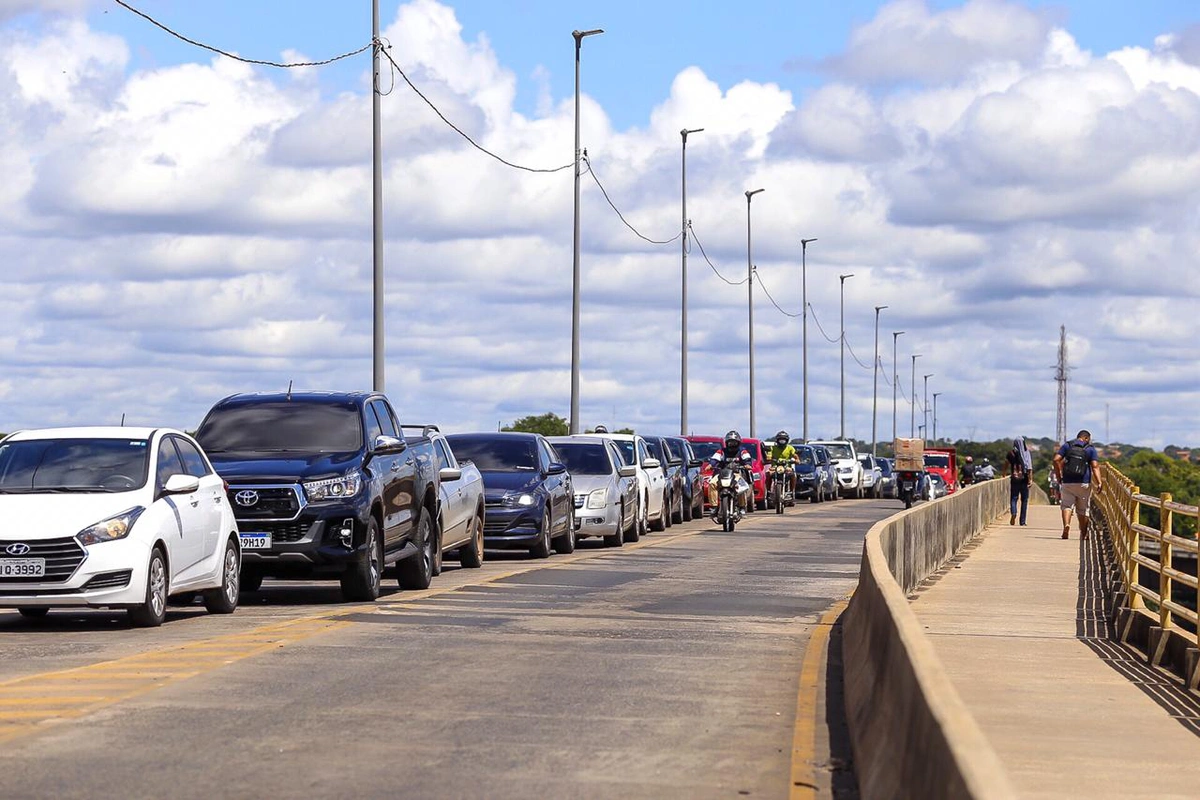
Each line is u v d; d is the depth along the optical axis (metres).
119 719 10.47
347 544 19.14
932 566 26.75
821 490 64.06
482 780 8.80
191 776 8.73
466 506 25.06
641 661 13.87
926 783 6.15
